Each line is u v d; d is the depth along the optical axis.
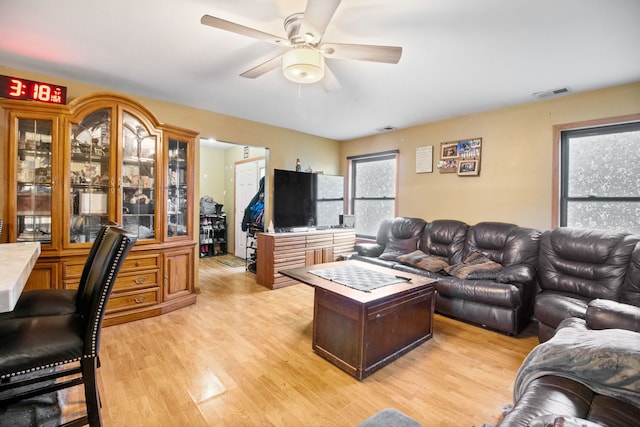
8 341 1.22
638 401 1.21
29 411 1.73
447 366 2.28
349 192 5.66
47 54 2.46
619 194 3.00
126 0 1.79
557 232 3.04
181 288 3.44
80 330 1.36
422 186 4.50
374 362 2.18
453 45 2.23
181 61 2.58
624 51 2.28
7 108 2.52
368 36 2.13
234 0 1.78
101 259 1.50
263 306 3.48
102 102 2.84
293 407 1.79
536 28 2.00
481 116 3.86
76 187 2.85
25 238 2.65
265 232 4.57
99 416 1.36
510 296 2.75
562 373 1.42
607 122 2.97
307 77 2.09
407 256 3.88
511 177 3.61
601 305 1.87
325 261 4.76
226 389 1.95
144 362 2.25
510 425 1.08
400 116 4.09
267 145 4.63
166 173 3.26
